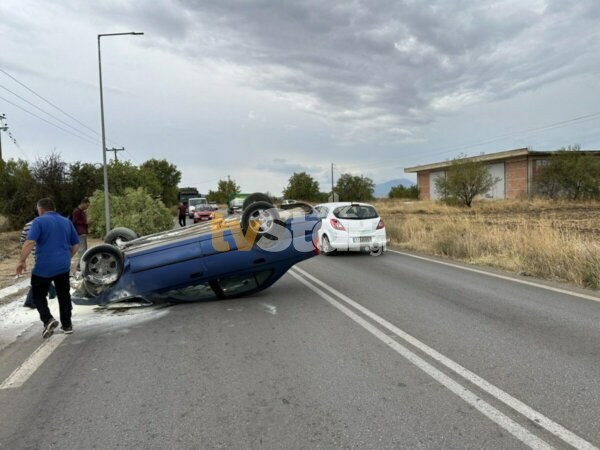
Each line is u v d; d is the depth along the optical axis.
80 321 6.52
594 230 16.89
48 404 3.76
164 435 3.21
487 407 3.48
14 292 8.66
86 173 24.66
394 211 38.06
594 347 4.79
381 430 3.18
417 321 5.95
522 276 9.33
